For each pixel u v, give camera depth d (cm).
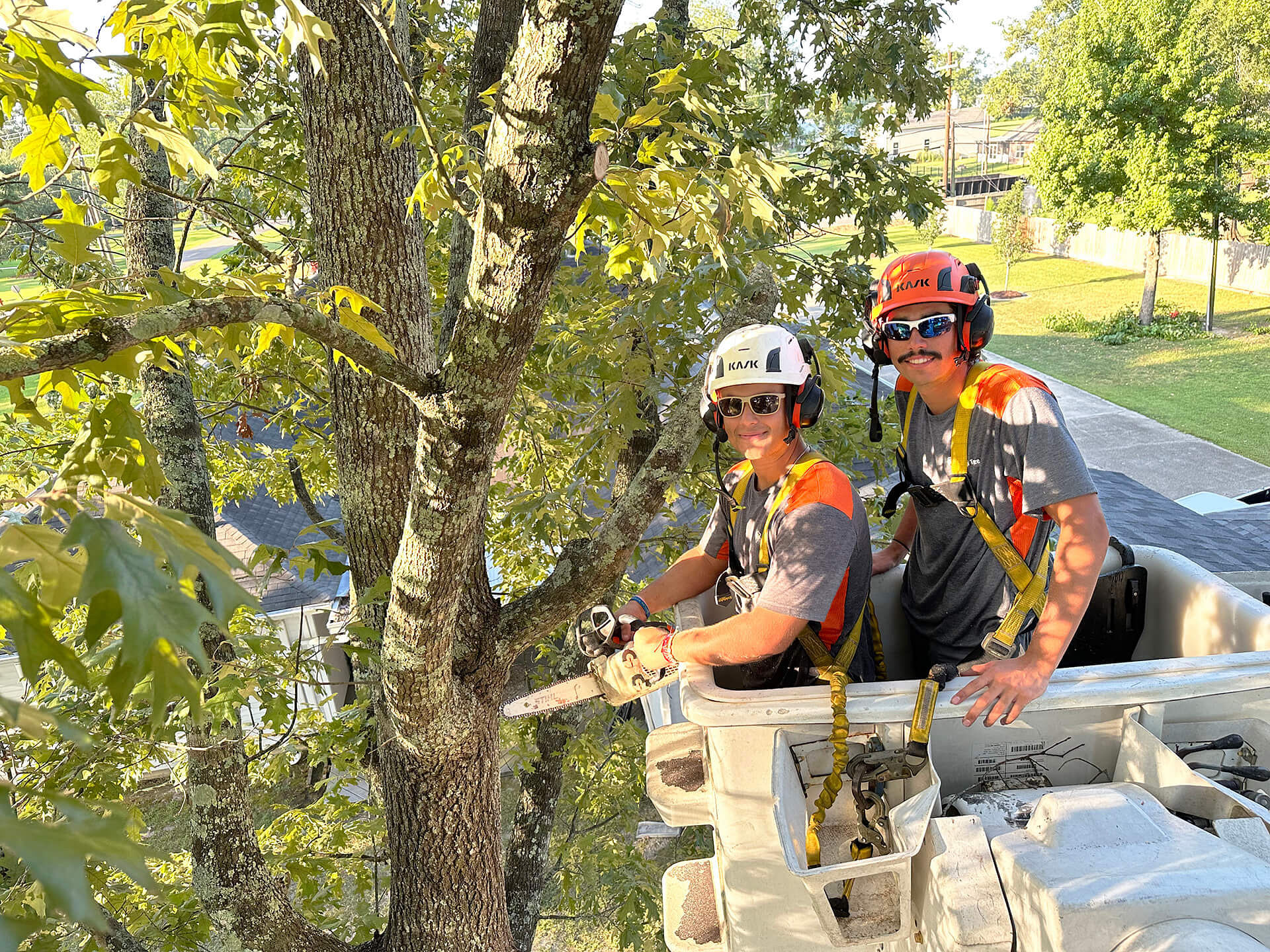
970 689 177
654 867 757
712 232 221
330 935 386
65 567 92
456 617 251
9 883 303
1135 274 4372
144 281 184
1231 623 213
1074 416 2739
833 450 616
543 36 156
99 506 96
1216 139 3139
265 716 311
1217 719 185
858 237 787
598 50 158
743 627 192
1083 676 182
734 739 181
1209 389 2855
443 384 188
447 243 668
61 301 155
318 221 272
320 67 157
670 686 377
